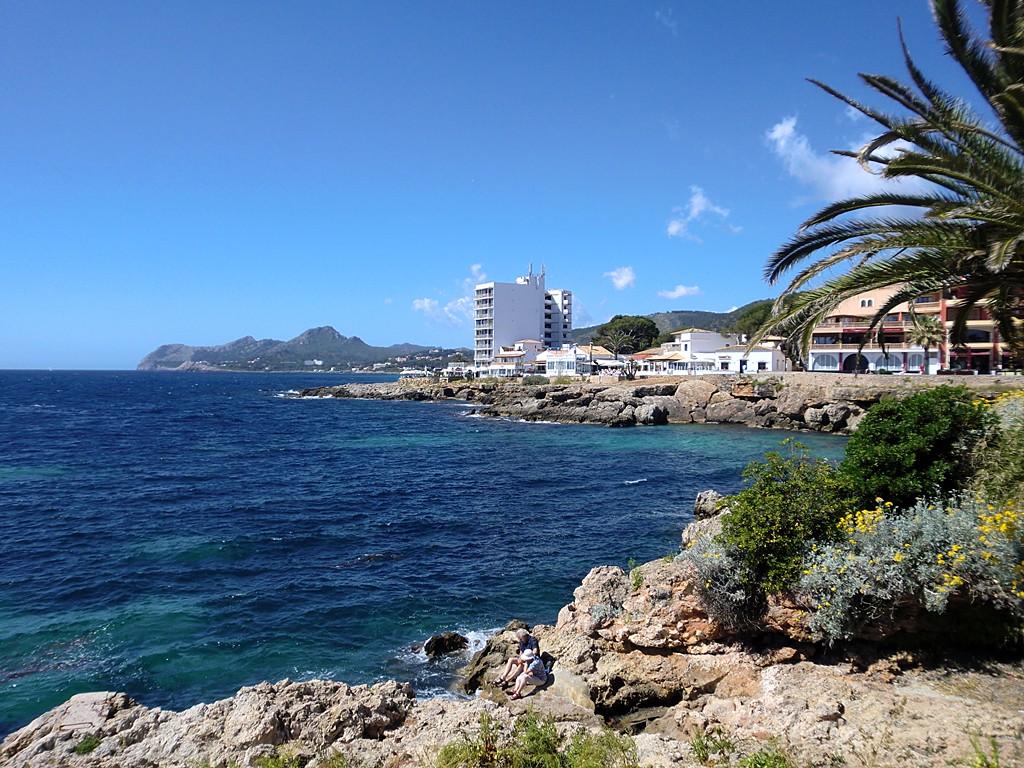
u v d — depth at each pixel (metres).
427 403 114.50
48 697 13.49
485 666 14.25
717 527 15.12
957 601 10.23
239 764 8.23
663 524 27.72
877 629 10.55
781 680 10.47
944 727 8.46
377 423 77.88
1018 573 9.27
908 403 12.58
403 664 15.25
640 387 80.50
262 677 14.56
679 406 75.25
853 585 10.30
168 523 27.67
